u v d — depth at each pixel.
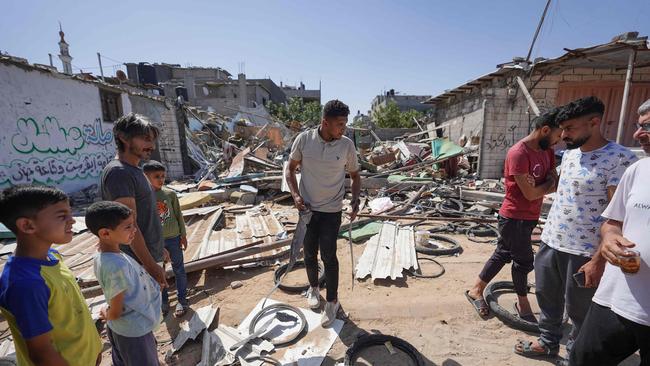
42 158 7.89
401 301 3.35
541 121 2.42
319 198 2.79
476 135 12.24
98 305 3.18
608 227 1.63
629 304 1.43
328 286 2.92
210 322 2.92
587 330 1.66
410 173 10.63
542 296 2.37
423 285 3.71
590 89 9.54
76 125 8.97
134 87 17.17
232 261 4.10
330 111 2.53
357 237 5.26
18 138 7.32
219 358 2.50
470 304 3.28
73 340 1.44
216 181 9.38
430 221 6.18
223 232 5.48
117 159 2.07
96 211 1.57
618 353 1.55
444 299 3.38
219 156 14.09
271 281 3.84
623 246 1.44
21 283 1.23
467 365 2.46
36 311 1.24
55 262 1.45
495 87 10.95
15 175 7.24
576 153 2.10
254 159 10.63
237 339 2.71
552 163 2.64
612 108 9.61
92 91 9.62
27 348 1.26
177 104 11.59
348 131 19.48
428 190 8.21
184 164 11.90
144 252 1.96
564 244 2.12
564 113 1.98
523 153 2.50
